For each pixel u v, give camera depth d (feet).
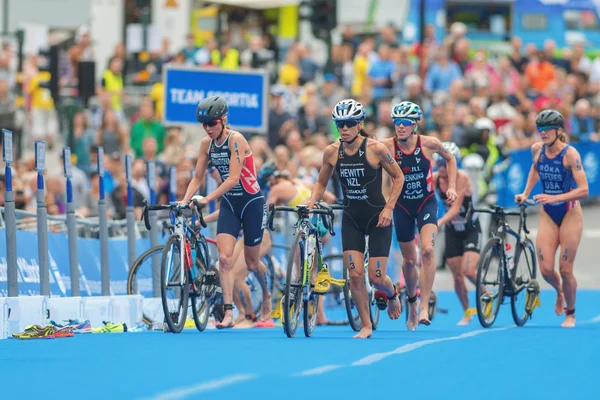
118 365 71.05
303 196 122.62
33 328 93.61
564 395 59.98
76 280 108.58
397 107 104.68
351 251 95.55
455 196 111.04
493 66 246.27
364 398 57.98
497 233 113.91
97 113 205.98
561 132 113.09
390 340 91.04
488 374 68.39
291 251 93.09
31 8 220.02
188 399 56.85
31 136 212.84
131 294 110.11
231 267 106.32
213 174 120.67
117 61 214.90
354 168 94.17
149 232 135.44
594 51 289.94
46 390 59.98
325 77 232.12
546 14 287.28
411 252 106.83
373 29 269.85
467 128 204.95
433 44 248.52
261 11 272.10
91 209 157.99
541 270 114.42
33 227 126.93
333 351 80.53
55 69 172.76
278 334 98.99
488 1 285.23
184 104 147.54
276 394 58.75
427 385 63.05
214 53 224.94
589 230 228.22
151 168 122.62
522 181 233.55
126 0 257.96
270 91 198.59
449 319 134.92
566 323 115.34
